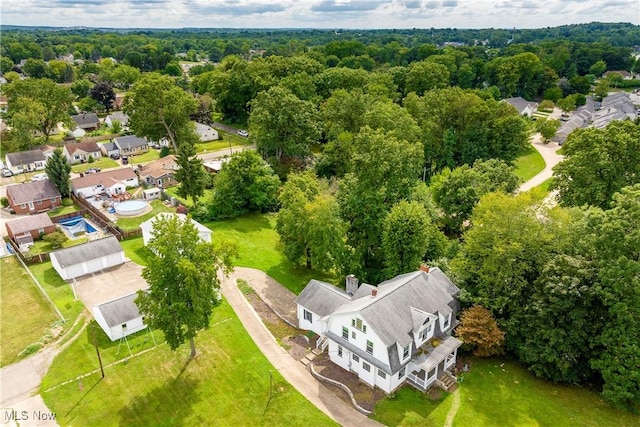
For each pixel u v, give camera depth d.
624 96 150.25
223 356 40.97
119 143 107.88
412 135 77.62
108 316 42.72
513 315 40.75
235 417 34.53
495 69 167.00
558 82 172.25
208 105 133.50
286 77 115.00
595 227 39.19
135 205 74.50
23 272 54.94
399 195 54.50
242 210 74.75
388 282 44.50
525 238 42.06
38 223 64.88
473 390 37.81
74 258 53.88
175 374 38.66
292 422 34.06
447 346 38.91
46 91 109.38
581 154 58.41
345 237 57.16
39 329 44.38
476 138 86.31
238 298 50.44
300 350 42.16
